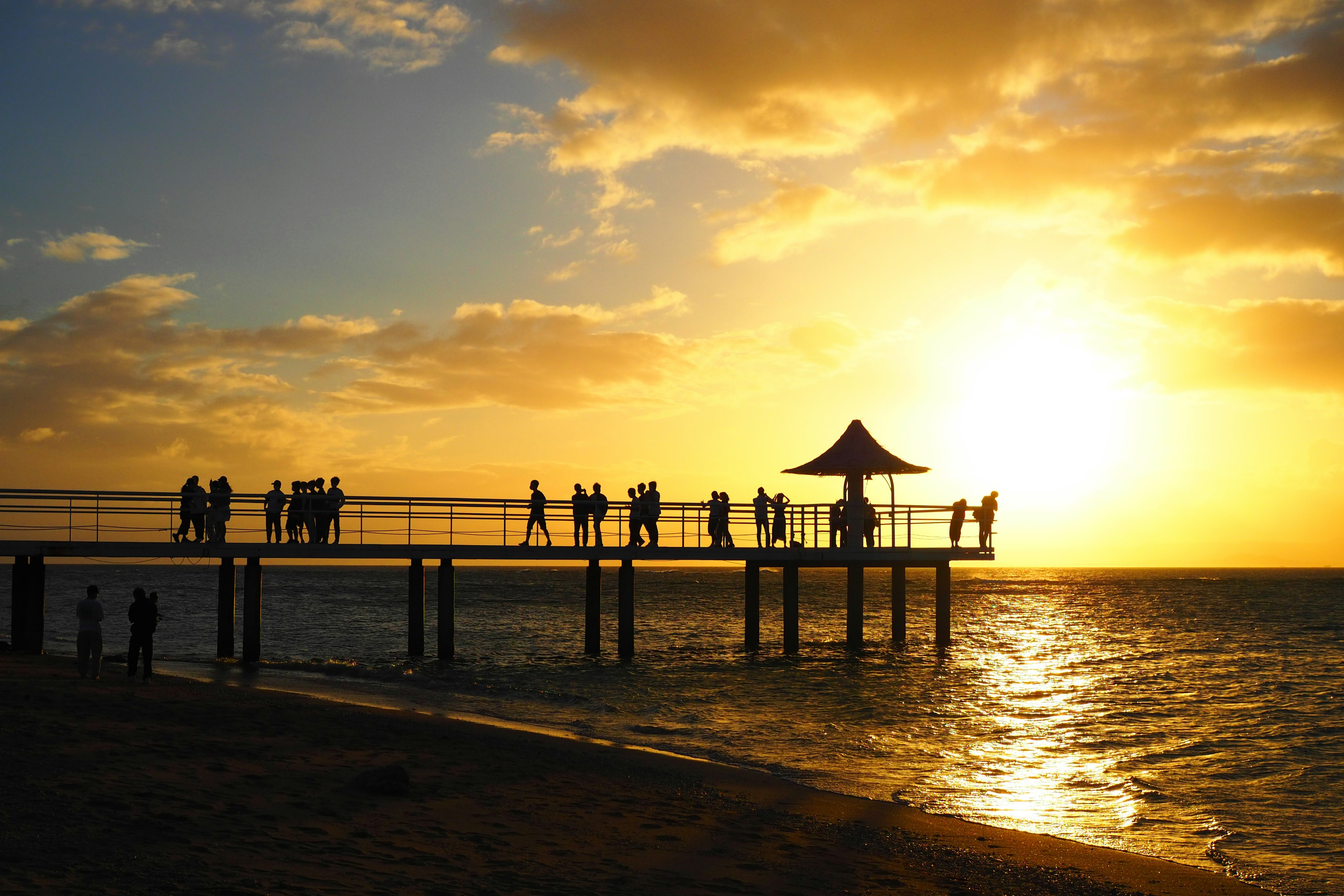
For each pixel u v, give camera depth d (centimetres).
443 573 2897
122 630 4112
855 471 3344
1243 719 2227
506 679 2592
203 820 928
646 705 2216
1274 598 9944
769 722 2036
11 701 1516
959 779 1549
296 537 2695
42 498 2477
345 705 1850
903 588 3700
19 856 762
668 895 866
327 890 767
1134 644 4369
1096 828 1297
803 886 938
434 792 1167
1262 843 1250
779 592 10338
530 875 881
